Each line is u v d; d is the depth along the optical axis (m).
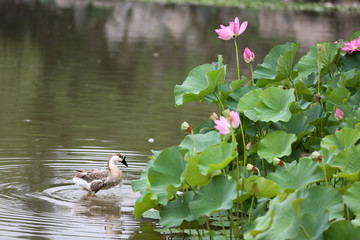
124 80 19.83
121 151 12.16
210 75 8.56
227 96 9.05
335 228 5.90
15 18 35.09
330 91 9.62
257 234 6.04
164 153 7.17
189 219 7.18
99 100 16.84
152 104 16.66
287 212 5.98
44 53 24.31
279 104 8.11
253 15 43.69
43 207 9.18
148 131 13.77
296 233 5.68
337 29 36.28
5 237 7.77
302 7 52.28
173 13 43.41
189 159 6.77
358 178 6.69
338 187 7.77
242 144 9.41
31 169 10.90
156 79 20.19
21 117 14.55
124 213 9.20
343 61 10.05
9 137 12.76
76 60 23.17
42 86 18.36
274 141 8.03
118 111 15.66
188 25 36.91
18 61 22.28
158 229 8.34
